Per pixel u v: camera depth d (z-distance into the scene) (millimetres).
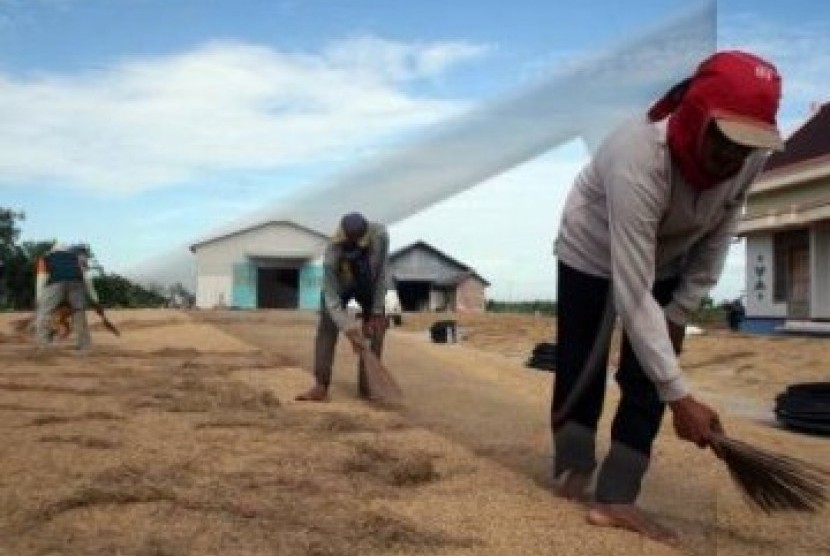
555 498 3633
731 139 2920
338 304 3701
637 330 3479
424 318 14727
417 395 3791
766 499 3479
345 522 3223
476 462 3754
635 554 3143
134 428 4531
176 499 3438
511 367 5426
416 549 3029
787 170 22031
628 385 3648
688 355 15945
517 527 3293
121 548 2936
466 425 3758
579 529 3301
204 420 4559
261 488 3562
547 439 3734
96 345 9289
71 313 9422
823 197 21250
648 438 3604
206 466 3889
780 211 22578
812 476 3551
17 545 2963
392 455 3756
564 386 3666
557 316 3785
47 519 3213
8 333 10211
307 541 3029
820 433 7738
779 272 23938
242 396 4504
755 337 19219
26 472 3771
